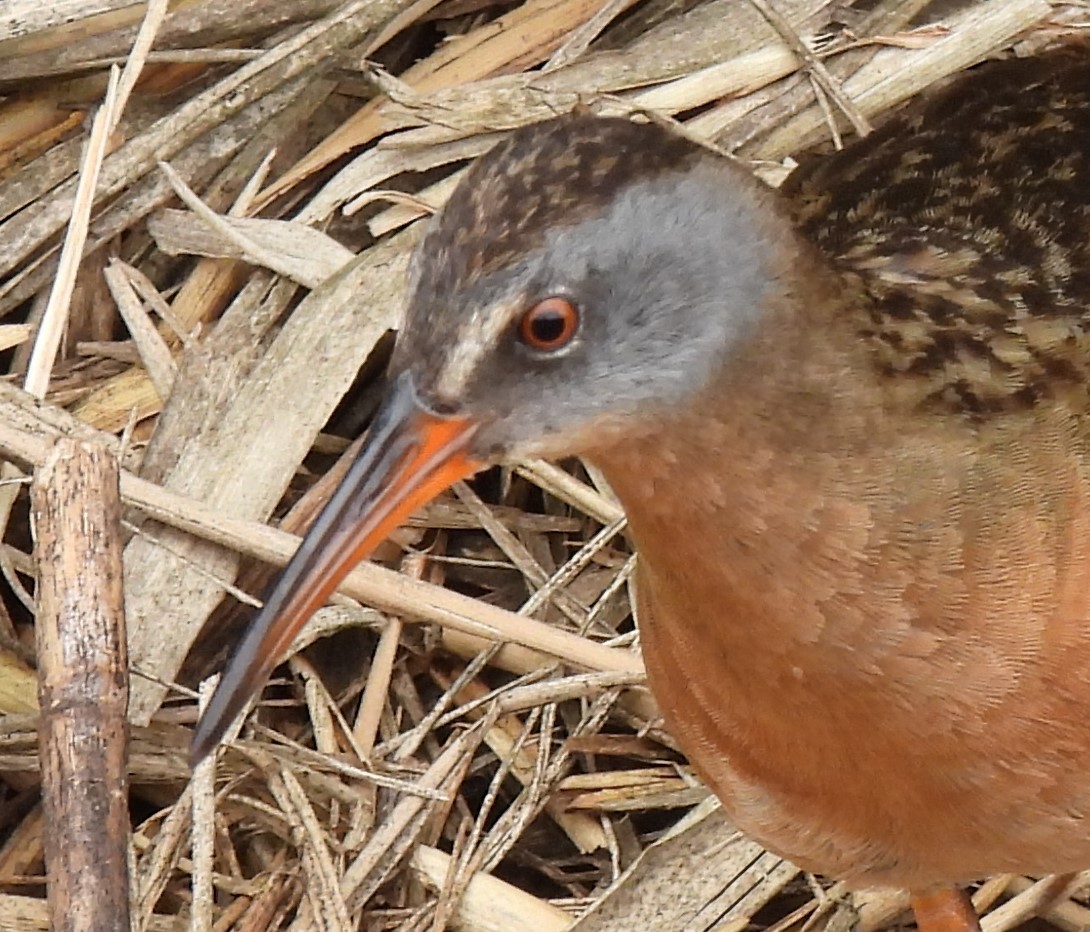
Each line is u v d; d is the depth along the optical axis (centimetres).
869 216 180
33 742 183
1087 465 177
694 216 175
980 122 181
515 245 175
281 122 187
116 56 187
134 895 181
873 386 176
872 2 188
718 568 176
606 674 184
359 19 187
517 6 188
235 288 187
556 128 175
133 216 187
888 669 177
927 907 182
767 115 187
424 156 187
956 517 176
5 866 183
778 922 183
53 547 179
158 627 184
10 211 187
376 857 183
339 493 176
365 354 185
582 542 186
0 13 185
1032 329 177
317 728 184
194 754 177
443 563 186
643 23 188
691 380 175
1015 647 177
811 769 179
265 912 182
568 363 175
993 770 178
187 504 184
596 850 184
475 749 184
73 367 186
